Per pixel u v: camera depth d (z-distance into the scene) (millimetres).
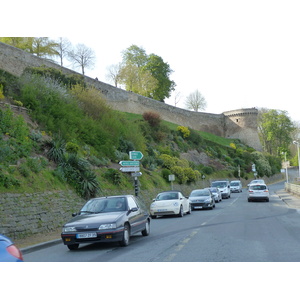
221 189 39938
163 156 44469
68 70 52812
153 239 11680
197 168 59719
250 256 7926
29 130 21641
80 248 10758
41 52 68000
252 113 107938
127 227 10664
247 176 79500
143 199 27109
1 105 21875
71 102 29750
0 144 15945
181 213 20953
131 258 8344
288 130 108312
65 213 16188
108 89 64750
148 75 83812
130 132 37656
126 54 90125
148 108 78562
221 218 18234
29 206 13992
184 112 94062
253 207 25172
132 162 19922
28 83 27109
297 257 7688
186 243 10211
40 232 13930
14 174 14758
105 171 25156
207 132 102125
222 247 9227
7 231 12188
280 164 105312
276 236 10992
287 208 23000
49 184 16516
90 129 29406
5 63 41781
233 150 87125
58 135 23797
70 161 19703
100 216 10453
